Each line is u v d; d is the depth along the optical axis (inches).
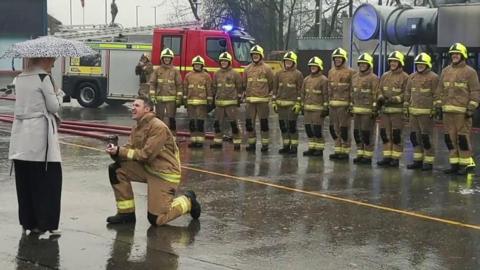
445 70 416.8
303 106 482.0
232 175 396.8
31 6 1691.7
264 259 227.3
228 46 774.5
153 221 268.5
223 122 532.1
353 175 405.1
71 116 786.2
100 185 352.8
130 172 270.4
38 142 243.9
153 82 535.8
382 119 444.5
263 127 504.7
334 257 231.3
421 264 225.5
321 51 1195.3
